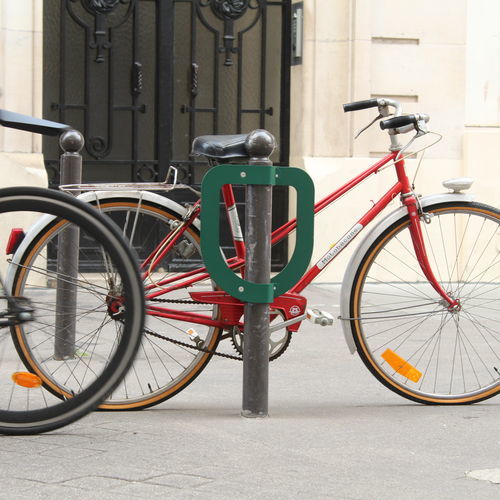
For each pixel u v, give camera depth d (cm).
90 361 479
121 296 479
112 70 1090
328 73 1109
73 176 630
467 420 514
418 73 1130
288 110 1133
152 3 1097
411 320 637
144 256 529
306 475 407
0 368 551
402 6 1123
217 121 1121
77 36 1079
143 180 1105
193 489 383
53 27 1071
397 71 1127
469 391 554
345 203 1100
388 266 1045
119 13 1088
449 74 1138
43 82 1071
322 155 1109
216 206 484
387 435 478
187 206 523
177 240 518
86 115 1083
